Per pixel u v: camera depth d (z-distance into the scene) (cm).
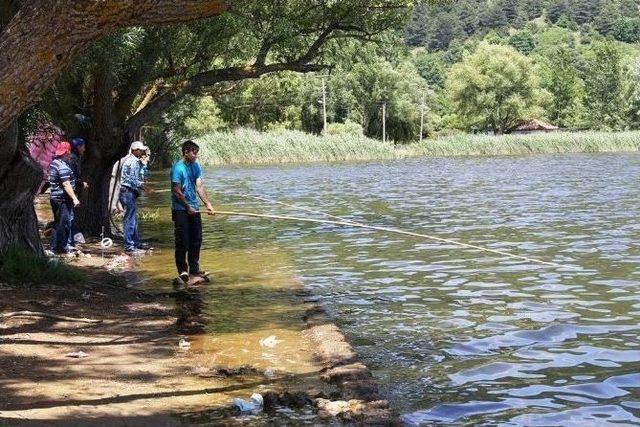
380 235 1703
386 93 9394
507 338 813
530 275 1173
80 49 497
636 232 1652
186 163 1166
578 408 602
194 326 888
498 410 599
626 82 10525
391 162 5912
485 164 5325
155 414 587
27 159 1098
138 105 2020
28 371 686
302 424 566
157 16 488
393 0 1792
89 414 578
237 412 595
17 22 482
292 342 816
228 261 1377
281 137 6291
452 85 10900
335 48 2027
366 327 875
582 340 800
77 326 865
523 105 10650
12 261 1049
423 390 650
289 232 1811
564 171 4184
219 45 1781
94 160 1673
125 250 1502
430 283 1130
